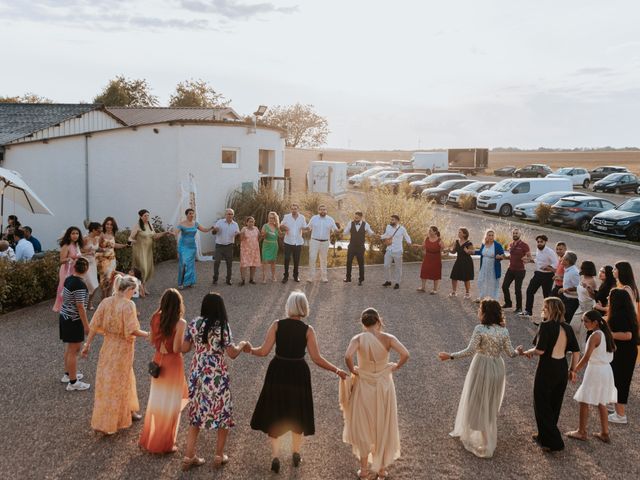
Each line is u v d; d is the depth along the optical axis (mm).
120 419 5555
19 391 6504
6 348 7973
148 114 26312
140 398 6473
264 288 12234
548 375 5496
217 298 5070
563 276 9016
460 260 11852
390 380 5031
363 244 13039
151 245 11438
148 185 16484
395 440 5016
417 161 48438
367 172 47500
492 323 5512
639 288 12984
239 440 5559
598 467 5199
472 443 5477
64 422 5758
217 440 5176
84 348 5516
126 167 16672
